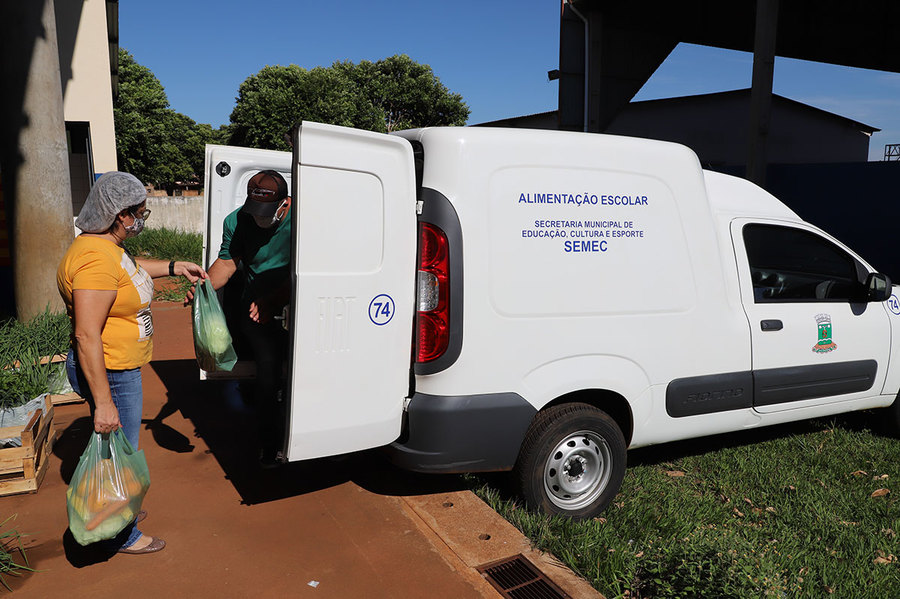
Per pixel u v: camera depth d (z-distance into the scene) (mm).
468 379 3240
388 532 3338
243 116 41000
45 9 5457
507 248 3295
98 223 2754
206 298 3506
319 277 2959
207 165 4535
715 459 4551
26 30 5359
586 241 3500
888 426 5047
